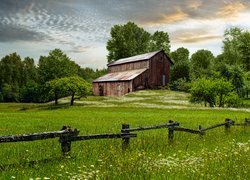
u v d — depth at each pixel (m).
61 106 77.50
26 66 191.25
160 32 157.12
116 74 113.19
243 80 73.44
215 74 72.06
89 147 12.98
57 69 100.88
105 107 66.06
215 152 11.88
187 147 13.75
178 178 8.19
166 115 42.78
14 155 11.74
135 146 13.52
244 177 8.50
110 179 7.95
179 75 111.38
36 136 10.09
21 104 102.00
